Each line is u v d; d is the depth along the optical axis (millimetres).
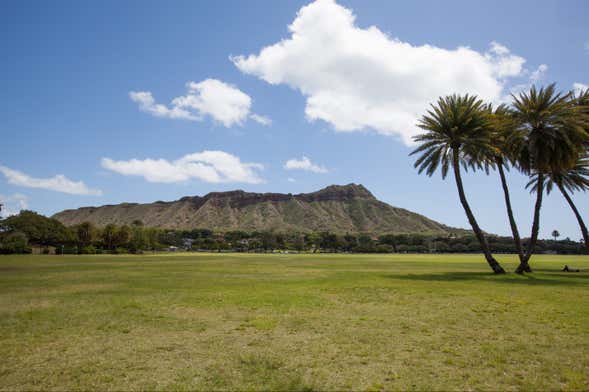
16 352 11039
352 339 12453
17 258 85250
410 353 10844
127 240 155125
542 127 39812
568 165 39969
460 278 36188
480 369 9477
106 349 11352
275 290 26141
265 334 13180
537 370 9391
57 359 10383
